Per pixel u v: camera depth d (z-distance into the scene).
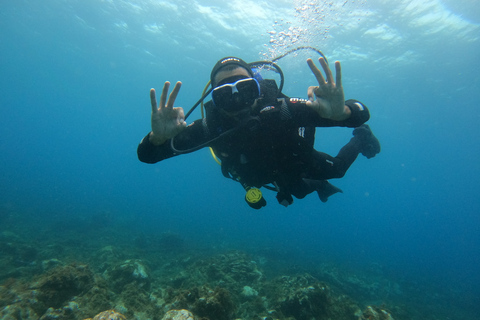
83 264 5.48
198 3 18.19
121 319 3.18
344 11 15.65
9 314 3.98
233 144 3.10
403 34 18.03
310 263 16.67
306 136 3.25
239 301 6.61
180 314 3.32
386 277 16.06
